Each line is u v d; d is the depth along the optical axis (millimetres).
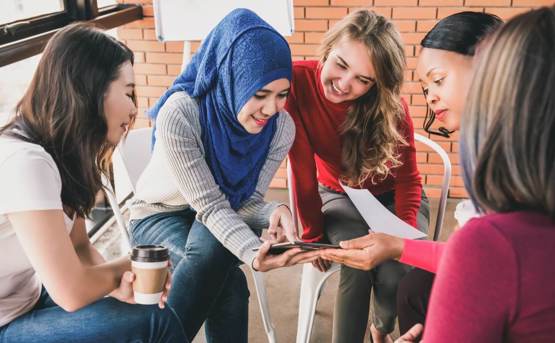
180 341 1441
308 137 2066
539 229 774
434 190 3676
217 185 1747
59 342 1372
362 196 1897
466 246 798
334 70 1871
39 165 1240
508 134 768
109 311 1395
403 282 1682
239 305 1791
